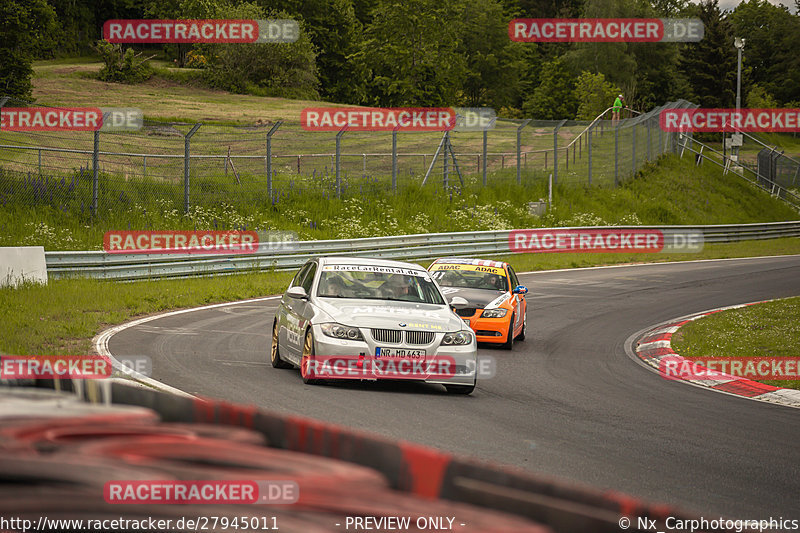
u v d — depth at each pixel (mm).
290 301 43031
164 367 39594
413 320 38281
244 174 134250
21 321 51500
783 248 167125
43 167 119812
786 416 36469
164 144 167625
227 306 70938
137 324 56812
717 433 31641
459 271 61625
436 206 144000
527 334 63062
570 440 28812
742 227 179500
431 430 29047
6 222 94375
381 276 43469
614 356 54281
